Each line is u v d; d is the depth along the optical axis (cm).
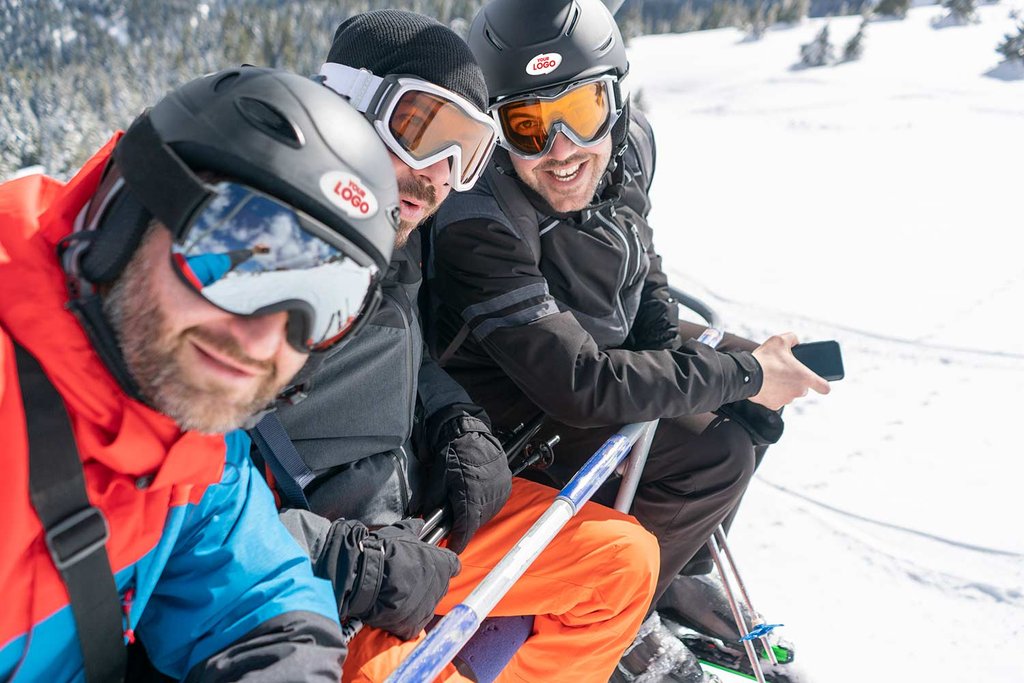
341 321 85
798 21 4434
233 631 90
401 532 134
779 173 1184
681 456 184
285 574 96
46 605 77
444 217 169
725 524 209
